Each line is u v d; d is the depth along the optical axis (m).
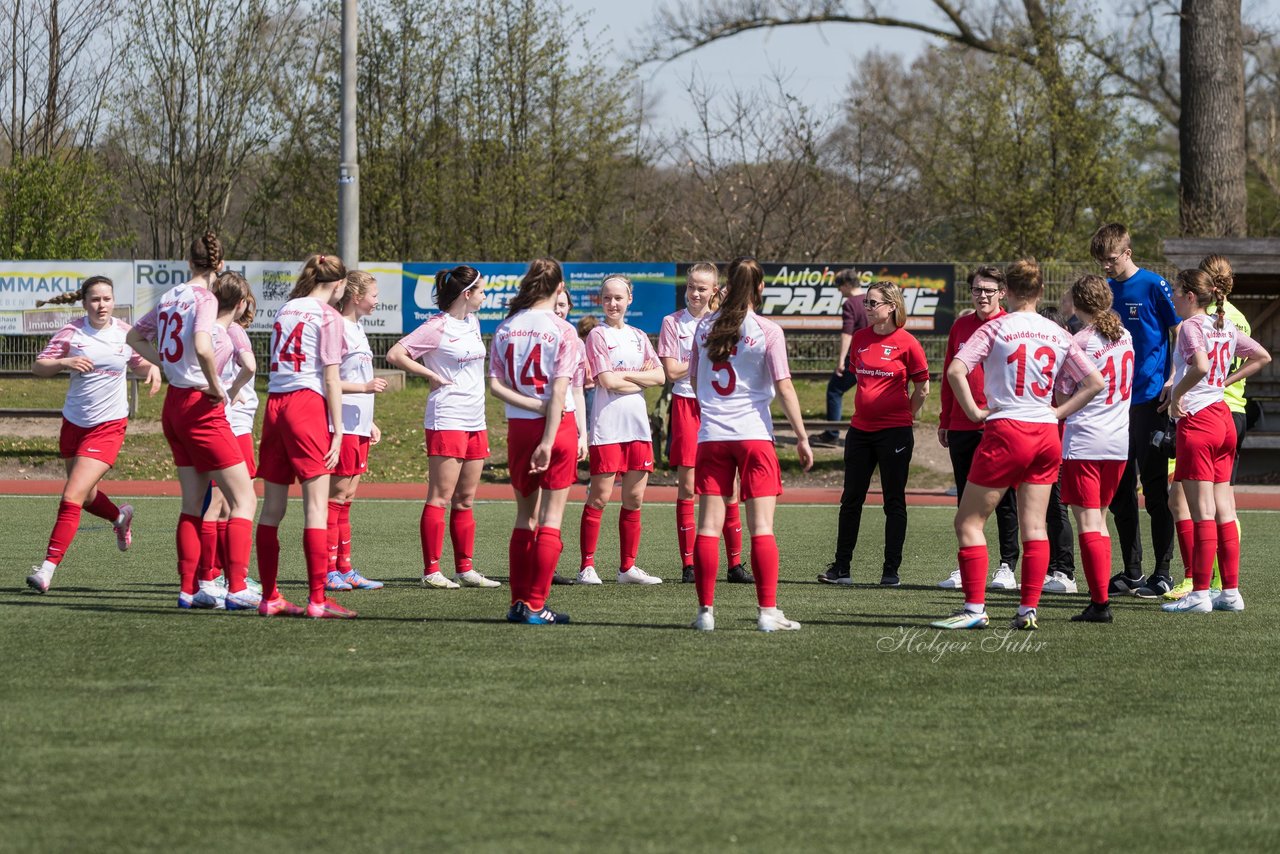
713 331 19.38
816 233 96.12
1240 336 23.62
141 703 15.01
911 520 38.00
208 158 86.25
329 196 86.44
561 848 10.59
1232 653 18.44
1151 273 24.72
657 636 19.28
